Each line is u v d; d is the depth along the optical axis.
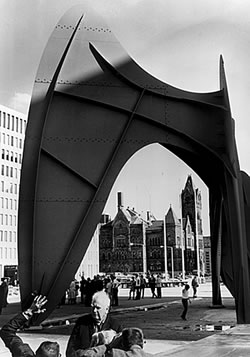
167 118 19.28
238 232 18.11
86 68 18.94
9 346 4.72
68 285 17.69
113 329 5.21
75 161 18.41
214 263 29.36
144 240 158.38
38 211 17.94
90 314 5.33
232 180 18.47
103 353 4.32
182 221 160.75
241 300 17.55
